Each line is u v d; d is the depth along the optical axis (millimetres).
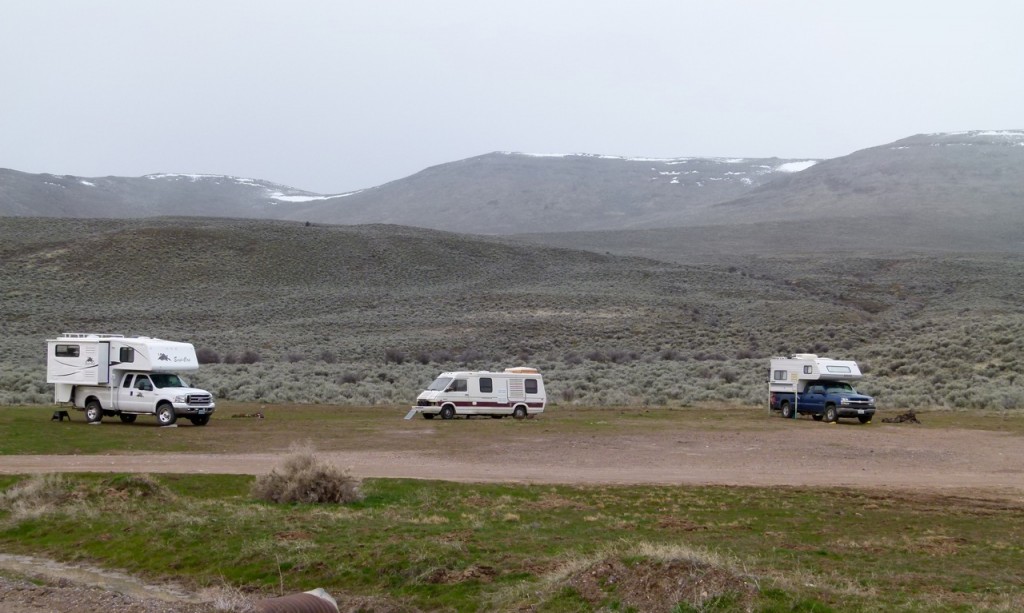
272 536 13680
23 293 95875
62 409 36094
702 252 180875
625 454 26156
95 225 132500
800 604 9766
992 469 23625
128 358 33062
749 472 22750
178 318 90500
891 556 13641
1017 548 14328
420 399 37312
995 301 97625
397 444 28266
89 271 106938
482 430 32500
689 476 21906
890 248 181500
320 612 10289
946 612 10219
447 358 71188
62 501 16703
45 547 14180
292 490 17609
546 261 128500
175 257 114500
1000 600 10945
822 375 37406
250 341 79062
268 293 104938
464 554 12500
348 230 139875
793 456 25922
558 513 16875
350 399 46156
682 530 15422
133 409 32719
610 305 94312
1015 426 34281
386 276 116188
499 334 81875
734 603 9664
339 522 14875
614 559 10766
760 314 91375
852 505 18062
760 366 60312
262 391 48219
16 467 21453
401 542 13008
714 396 47812
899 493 19422
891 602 10547
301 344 78375
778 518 16688
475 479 20766
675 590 9906
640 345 76750
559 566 11656
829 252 167625
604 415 39312
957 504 18266
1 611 11031
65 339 33375
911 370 54250
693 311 92938
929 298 109188
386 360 70250
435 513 16609
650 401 45969
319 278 113438
